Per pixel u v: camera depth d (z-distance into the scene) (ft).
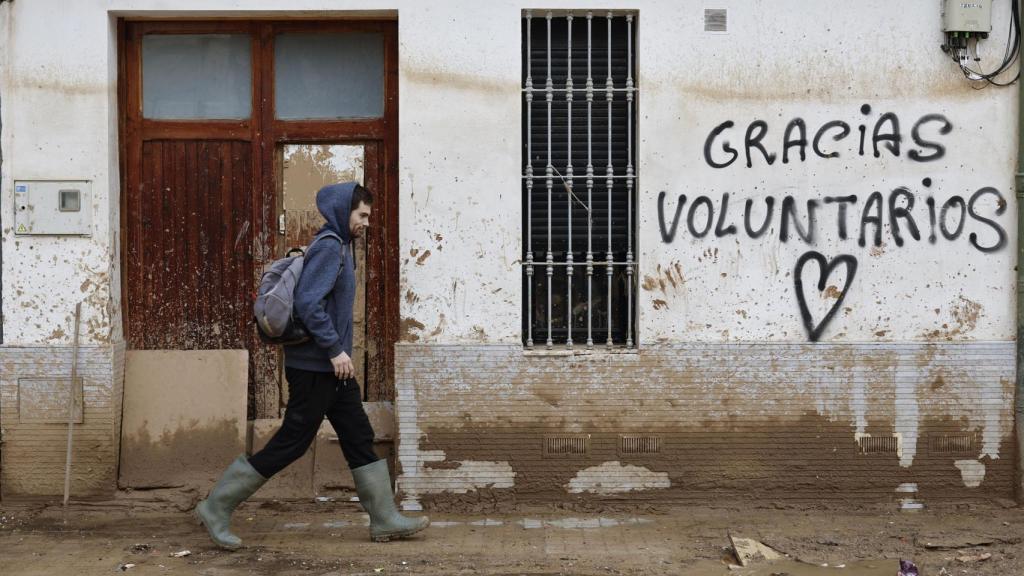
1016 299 20.74
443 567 17.66
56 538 19.20
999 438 20.84
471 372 20.66
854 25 20.59
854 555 18.19
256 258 21.67
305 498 21.39
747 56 20.58
